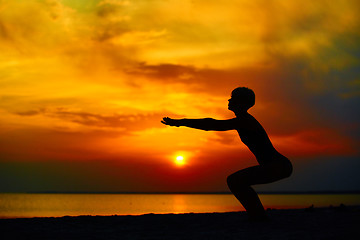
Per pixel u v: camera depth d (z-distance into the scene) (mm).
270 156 5438
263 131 5531
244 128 5449
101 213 37562
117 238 4281
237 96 5551
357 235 4293
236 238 4195
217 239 4156
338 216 6457
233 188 5555
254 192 5578
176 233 4648
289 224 5332
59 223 5602
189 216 6516
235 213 7059
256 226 5180
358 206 8977
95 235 4504
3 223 5539
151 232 4754
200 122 5355
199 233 4625
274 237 4230
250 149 5594
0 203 83875
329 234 4402
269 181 5402
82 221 5852
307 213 7082
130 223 5625
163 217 6363
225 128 5418
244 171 5496
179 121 5348
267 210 7781
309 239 4098
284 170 5352
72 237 4352
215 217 6340
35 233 4621
